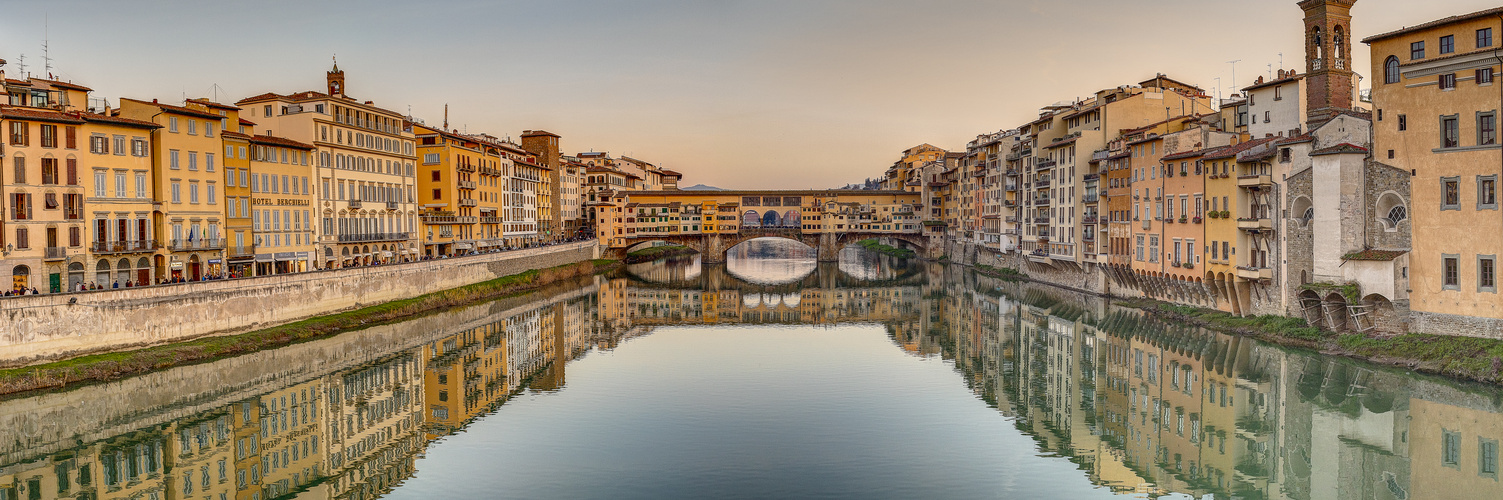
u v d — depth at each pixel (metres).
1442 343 58.28
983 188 159.38
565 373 69.88
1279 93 87.44
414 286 101.88
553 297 123.56
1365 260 63.34
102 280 72.69
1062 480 42.97
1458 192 58.06
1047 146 119.44
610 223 188.38
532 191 170.25
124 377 61.22
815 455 46.84
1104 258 104.94
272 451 49.00
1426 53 59.53
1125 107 110.19
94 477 44.66
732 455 46.91
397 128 117.75
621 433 51.41
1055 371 67.88
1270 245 73.81
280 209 92.81
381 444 50.09
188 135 79.88
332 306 86.62
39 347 59.06
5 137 66.25
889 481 42.72
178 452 48.59
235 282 73.75
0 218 66.06
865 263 199.75
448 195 128.75
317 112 99.88
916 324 97.88
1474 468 43.25
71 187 70.12
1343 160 64.56
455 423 54.31
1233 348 71.00
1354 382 58.75
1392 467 43.91
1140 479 43.16
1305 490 41.38
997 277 144.00
